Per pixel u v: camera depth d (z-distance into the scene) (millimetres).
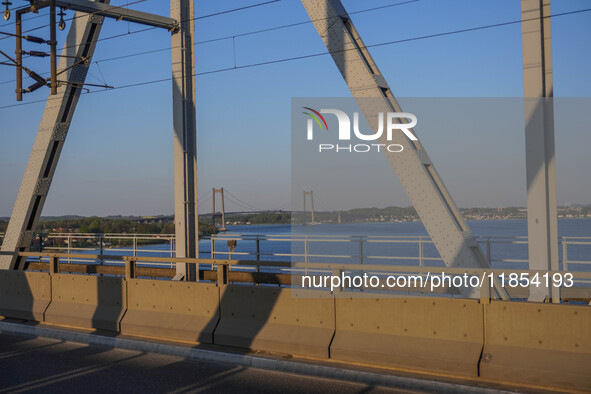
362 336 7855
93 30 14336
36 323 11648
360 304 7945
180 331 9625
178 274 13312
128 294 10547
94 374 8047
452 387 6777
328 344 8055
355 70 9531
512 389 6551
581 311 6457
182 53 13297
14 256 15297
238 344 8953
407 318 7555
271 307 8781
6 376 7969
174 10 13391
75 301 11367
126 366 8508
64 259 21906
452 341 7199
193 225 13438
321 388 7211
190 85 13453
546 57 8078
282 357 8312
